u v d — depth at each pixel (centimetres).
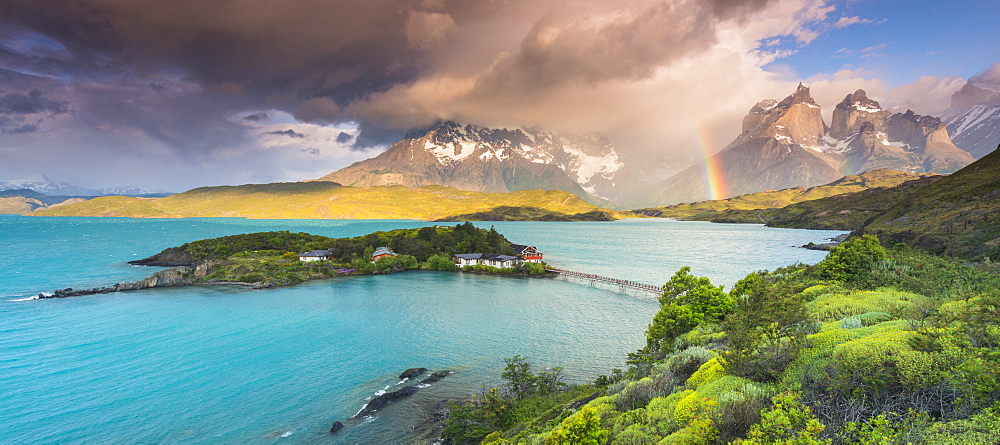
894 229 13125
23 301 10050
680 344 4369
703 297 5478
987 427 1354
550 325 8169
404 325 8162
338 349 6775
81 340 7156
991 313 2022
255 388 5341
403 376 5691
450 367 6034
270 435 4300
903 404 1667
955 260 5547
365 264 14838
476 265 15500
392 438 4225
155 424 4484
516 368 5906
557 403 4353
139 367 5988
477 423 4291
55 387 5319
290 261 14850
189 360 6272
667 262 16850
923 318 2508
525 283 12950
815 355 2231
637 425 2350
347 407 4872
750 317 2741
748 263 16075
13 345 6881
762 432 1672
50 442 4147
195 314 8988
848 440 1491
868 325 2788
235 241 17738
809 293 4562
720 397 2106
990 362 1619
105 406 4847
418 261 16812
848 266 5162
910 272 4809
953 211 12575
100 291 11169
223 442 4175
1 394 5116
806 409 1642
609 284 12538
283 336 7450
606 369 5919
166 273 12438
